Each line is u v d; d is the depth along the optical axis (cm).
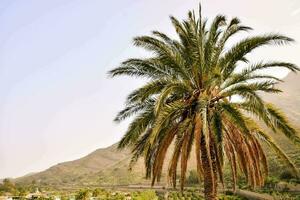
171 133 1319
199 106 1161
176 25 1349
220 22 1370
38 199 11656
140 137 1370
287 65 1285
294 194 5584
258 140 1491
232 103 1349
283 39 1233
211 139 1312
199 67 1323
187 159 1265
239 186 7019
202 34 1348
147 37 1266
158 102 1102
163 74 1317
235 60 1325
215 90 1344
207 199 1300
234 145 1429
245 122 1252
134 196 8762
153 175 1301
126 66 1319
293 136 1338
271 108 1340
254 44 1266
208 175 1312
